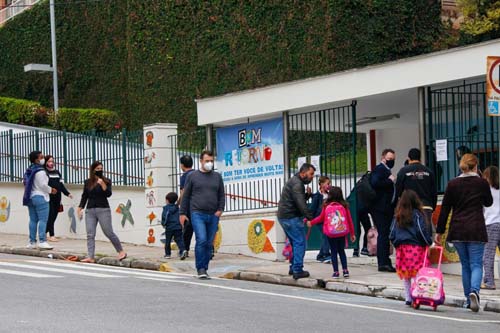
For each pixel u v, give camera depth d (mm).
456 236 15180
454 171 19922
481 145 19875
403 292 16531
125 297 15070
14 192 29266
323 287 18000
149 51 46219
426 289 15070
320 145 22281
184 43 44750
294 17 40438
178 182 24969
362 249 21359
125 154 26125
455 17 42281
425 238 15289
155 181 24875
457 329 13000
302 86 22078
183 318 12906
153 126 24953
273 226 21906
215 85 43344
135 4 46750
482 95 20219
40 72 53406
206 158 18812
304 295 16625
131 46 46938
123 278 18156
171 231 21875
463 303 15719
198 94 43969
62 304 14047
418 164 18406
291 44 40500
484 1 38625
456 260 19234
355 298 16531
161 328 11984
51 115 45562
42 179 23953
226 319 12938
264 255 22172
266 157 23250
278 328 12305
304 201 18219
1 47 56125
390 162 19312
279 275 18891
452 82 19406
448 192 15312
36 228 24156
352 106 21484
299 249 18438
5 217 29594
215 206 18844
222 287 17266
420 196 18234
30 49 54125
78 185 27359
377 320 13547
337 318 13539
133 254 22938
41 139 29078
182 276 19312
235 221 23031
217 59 43344
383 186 19172
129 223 25859
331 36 39094
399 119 25156
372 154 28062
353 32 39344
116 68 49438
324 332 12141
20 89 54625
